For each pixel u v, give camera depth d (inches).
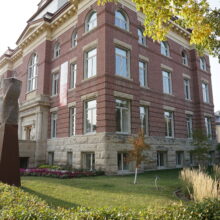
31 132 899.4
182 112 928.3
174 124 872.9
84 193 331.6
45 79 901.2
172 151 823.1
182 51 1035.3
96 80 660.1
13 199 176.1
